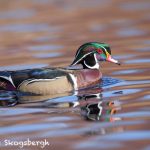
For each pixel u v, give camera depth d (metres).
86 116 13.47
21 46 23.27
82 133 12.23
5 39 25.03
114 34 24.78
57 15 30.53
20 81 15.96
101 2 34.41
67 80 16.14
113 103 14.53
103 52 17.55
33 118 13.48
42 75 15.96
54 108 14.29
